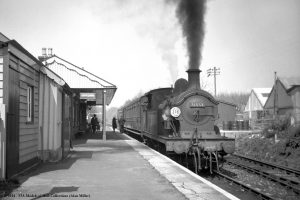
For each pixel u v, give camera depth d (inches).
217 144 562.6
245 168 636.1
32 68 466.9
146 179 396.5
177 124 602.5
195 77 600.1
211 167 549.0
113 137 1173.7
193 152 553.9
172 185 364.5
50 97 533.0
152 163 524.7
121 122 1515.7
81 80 981.2
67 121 650.8
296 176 553.3
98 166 494.0
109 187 350.9
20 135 408.5
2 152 342.0
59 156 549.3
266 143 952.3
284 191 454.0
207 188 350.3
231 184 491.8
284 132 1002.1
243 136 1288.1
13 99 370.6
